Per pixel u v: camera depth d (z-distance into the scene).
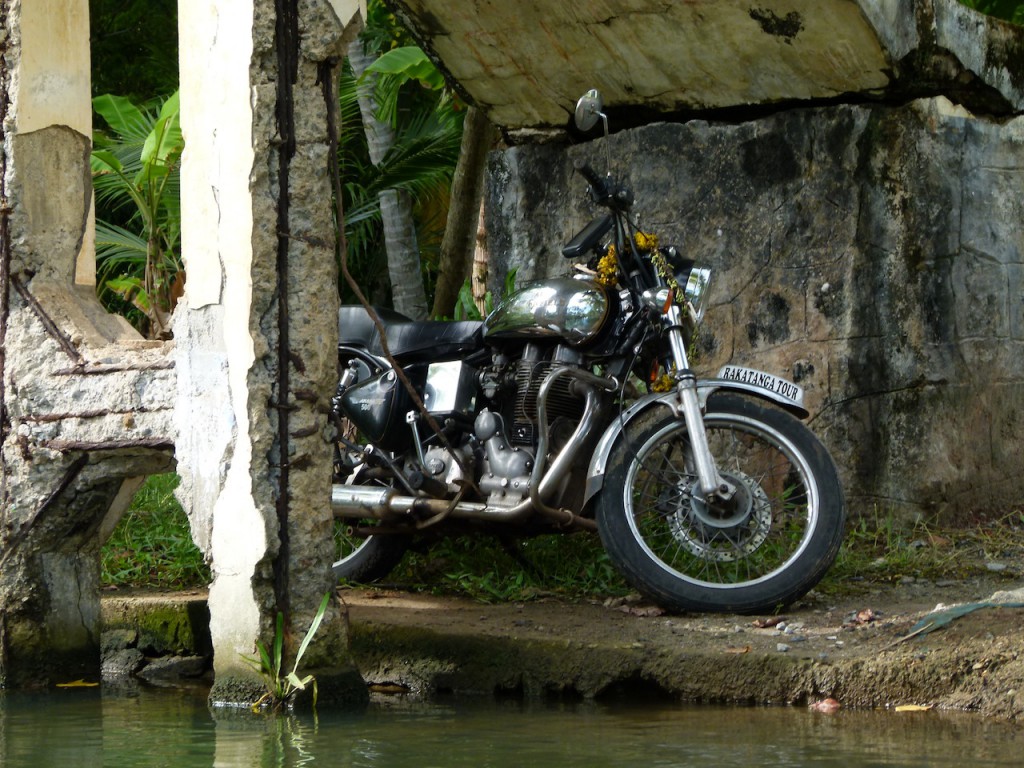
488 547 7.70
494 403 6.99
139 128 12.35
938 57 8.00
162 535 8.18
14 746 4.79
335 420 5.67
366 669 6.19
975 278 8.66
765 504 6.57
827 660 5.44
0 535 6.30
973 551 7.89
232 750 4.65
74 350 6.17
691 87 8.46
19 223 6.32
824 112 8.16
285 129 5.46
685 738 4.73
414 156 13.39
